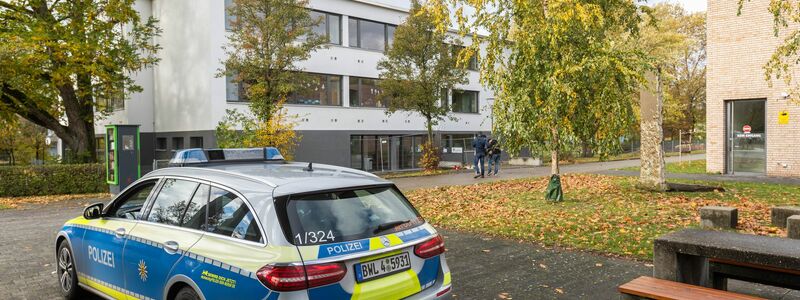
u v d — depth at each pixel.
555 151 11.63
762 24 17.56
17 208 14.02
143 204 4.75
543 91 10.70
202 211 4.09
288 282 3.28
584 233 8.22
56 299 5.62
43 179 17.42
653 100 13.30
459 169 27.44
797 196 11.98
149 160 27.48
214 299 3.61
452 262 6.86
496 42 11.31
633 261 6.60
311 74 25.44
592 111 10.70
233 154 5.36
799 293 5.30
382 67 25.25
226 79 23.84
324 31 26.53
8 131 27.39
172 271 3.98
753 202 11.09
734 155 18.64
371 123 28.62
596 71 10.31
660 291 4.08
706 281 5.12
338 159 26.94
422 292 3.97
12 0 19.23
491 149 21.59
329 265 3.43
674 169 21.36
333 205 3.81
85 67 18.14
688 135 41.53
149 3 27.00
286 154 19.78
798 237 7.03
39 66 18.55
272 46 19.52
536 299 5.29
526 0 10.37
